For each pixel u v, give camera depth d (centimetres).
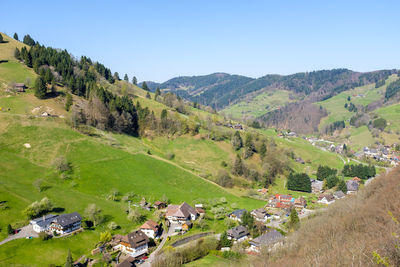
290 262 7181
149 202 12800
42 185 11600
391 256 5019
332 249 6912
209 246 9944
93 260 8312
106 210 11219
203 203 13888
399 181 11425
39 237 8662
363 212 9388
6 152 13088
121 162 15288
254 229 11550
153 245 9862
